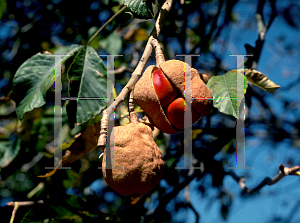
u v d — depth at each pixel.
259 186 1.83
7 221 2.27
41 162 2.40
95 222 1.86
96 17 2.47
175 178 2.55
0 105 2.67
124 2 1.50
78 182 2.29
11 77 2.50
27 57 2.56
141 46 3.01
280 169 1.65
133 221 2.23
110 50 2.24
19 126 2.33
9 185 2.70
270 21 2.31
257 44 2.22
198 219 2.45
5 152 2.20
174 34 2.69
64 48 2.30
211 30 2.54
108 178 1.22
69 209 1.82
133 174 1.19
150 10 1.59
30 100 1.44
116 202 2.63
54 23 2.63
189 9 2.73
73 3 2.53
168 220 2.61
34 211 1.76
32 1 2.67
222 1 2.53
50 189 2.31
